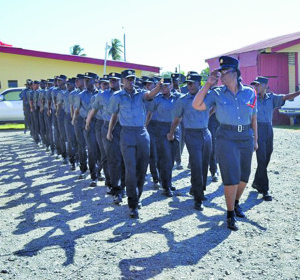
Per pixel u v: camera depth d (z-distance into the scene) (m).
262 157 6.06
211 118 7.29
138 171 5.75
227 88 4.81
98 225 5.29
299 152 10.08
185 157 10.17
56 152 11.36
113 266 4.05
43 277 3.89
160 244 4.54
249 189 6.74
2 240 4.88
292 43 17.48
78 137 7.98
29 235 5.02
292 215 5.32
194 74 5.86
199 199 5.78
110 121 5.91
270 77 18.56
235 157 4.82
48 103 10.74
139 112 5.62
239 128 4.80
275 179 7.35
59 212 5.95
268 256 4.12
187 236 4.75
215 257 4.14
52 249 4.55
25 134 16.88
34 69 23.58
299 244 4.38
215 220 5.28
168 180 6.56
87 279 3.81
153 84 7.62
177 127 6.71
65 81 9.55
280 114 18.48
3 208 6.27
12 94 21.08
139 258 4.20
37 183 7.91
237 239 4.59
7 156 11.41
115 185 6.28
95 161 7.42
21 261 4.27
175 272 3.86
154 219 5.43
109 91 6.39
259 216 5.33
